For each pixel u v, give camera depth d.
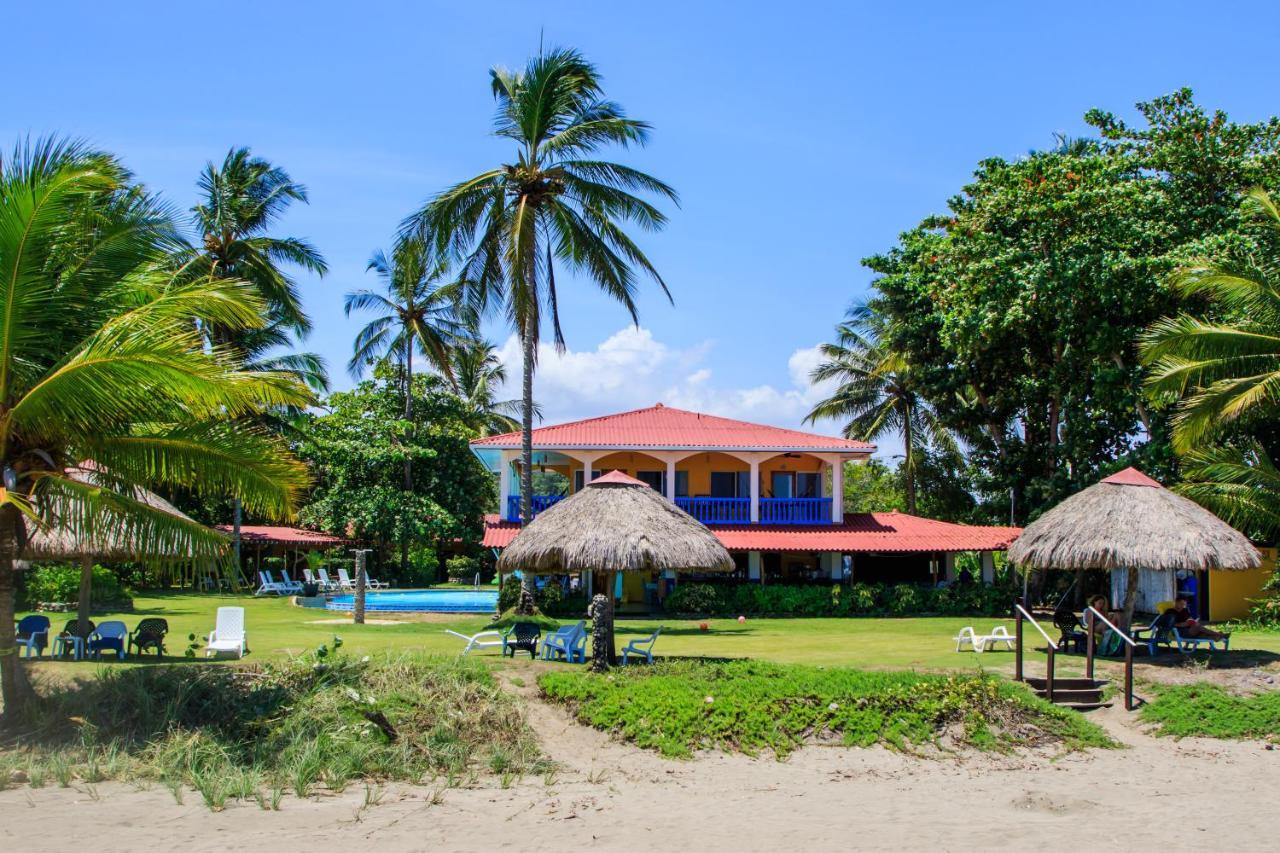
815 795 12.84
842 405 49.06
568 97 27.61
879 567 38.12
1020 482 38.28
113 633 17.84
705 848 10.66
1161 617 20.14
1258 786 13.52
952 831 11.36
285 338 42.62
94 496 12.74
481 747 14.25
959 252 32.66
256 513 14.56
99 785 12.45
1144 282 29.47
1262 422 28.62
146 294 14.16
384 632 24.11
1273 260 25.55
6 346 12.47
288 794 12.44
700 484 38.16
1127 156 31.84
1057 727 15.75
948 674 17.25
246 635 22.53
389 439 49.81
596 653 17.23
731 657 19.80
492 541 33.38
